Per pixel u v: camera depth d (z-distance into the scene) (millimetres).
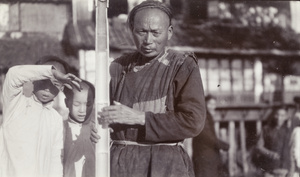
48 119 3262
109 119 2414
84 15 9750
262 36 11305
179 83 2496
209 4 10844
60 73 2906
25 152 3094
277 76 11523
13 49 9172
